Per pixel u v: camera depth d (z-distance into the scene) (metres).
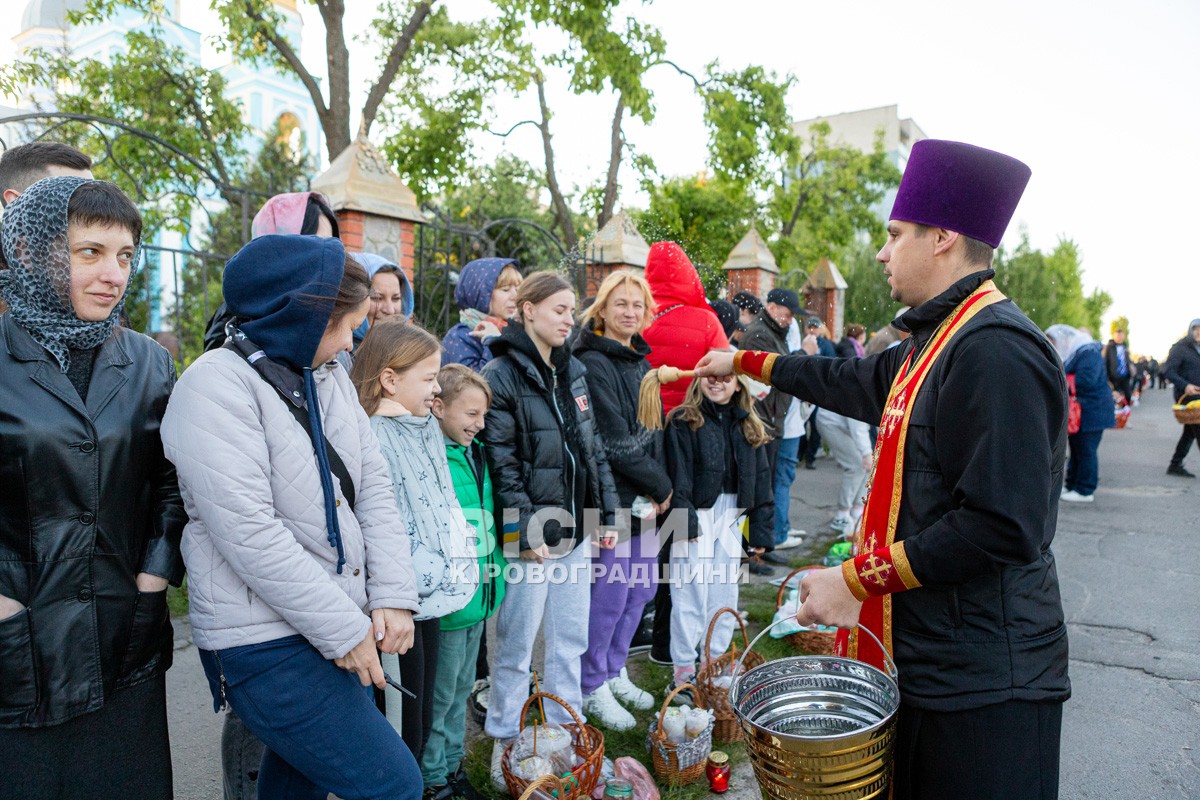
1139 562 5.62
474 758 2.87
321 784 1.67
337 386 1.83
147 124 9.09
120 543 1.59
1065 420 1.54
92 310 1.53
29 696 1.48
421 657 2.27
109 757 1.61
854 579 1.58
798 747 1.42
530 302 2.70
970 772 1.51
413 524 2.23
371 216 5.18
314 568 1.59
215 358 1.60
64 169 2.32
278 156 10.98
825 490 7.82
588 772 2.39
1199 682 3.74
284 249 1.66
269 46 10.62
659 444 3.17
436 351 2.29
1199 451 11.60
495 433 2.59
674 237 10.52
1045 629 1.55
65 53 9.66
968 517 1.44
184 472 1.53
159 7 10.06
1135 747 3.18
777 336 5.29
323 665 1.65
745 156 13.16
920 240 1.69
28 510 1.47
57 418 1.49
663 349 3.40
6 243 1.47
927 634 1.56
